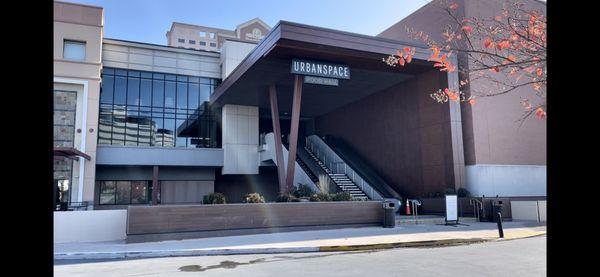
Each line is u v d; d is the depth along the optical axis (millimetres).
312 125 39406
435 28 24312
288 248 12344
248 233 16312
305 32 19250
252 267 9648
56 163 26328
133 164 29641
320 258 10820
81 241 15117
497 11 19094
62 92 27156
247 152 32250
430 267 9039
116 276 8820
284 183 25000
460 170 23125
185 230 15414
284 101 31906
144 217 14953
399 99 27562
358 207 18359
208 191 32625
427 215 22688
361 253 11664
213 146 32625
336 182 26000
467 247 12445
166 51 32188
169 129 31547
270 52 20406
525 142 24625
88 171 26781
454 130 23344
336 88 28453
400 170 27234
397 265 9359
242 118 32562
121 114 30344
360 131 31688
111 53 30641
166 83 31984
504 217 21141
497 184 23297
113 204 30094
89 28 27922
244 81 25578
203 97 32875
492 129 23641
